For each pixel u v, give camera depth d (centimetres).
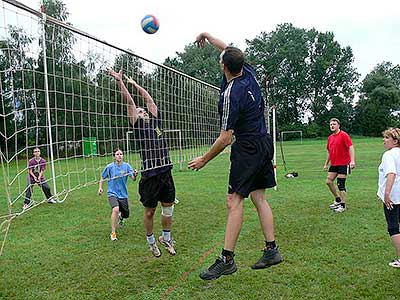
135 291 438
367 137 5734
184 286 446
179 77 778
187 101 819
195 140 859
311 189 1055
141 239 636
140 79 641
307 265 493
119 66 585
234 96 350
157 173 521
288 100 6662
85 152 579
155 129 540
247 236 622
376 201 867
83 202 980
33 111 481
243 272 478
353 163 772
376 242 573
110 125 577
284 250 549
